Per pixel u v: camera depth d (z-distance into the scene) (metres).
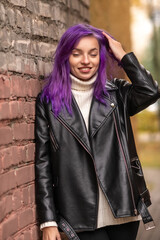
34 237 2.59
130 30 7.37
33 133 2.62
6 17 2.30
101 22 6.81
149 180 9.04
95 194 2.45
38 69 2.74
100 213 2.47
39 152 2.53
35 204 2.62
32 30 2.68
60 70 2.55
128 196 2.45
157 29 15.48
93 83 2.58
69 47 2.49
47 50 2.92
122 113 2.58
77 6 3.69
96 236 2.48
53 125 2.49
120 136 2.52
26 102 2.52
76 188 2.45
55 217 2.45
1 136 2.16
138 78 2.56
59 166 2.47
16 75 2.40
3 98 2.20
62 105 2.50
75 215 2.44
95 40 2.52
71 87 2.56
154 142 19.20
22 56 2.50
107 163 2.47
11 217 2.28
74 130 2.46
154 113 18.53
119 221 2.48
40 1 2.84
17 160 2.37
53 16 3.05
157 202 6.13
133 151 2.58
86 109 2.56
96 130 2.48
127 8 7.25
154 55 16.38
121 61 2.63
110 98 2.57
